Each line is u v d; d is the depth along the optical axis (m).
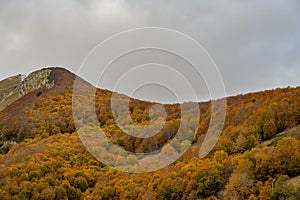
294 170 52.53
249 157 57.12
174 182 58.69
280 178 50.38
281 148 55.28
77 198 65.25
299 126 67.56
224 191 55.03
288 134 65.31
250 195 50.91
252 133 68.88
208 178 56.75
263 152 56.62
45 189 63.12
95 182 68.38
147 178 62.69
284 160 53.47
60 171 69.50
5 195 60.75
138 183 62.50
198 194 56.44
